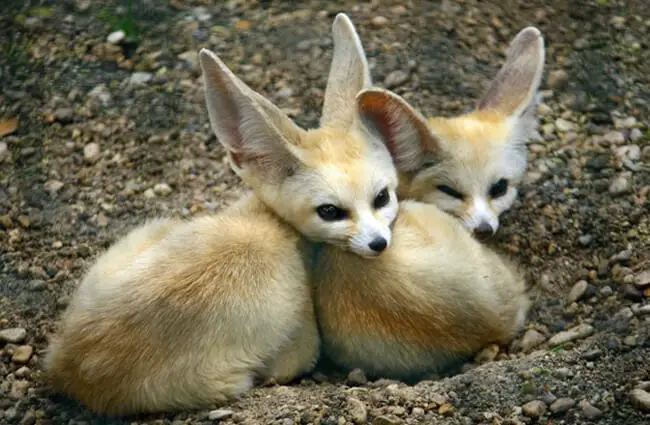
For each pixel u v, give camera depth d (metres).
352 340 9.54
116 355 8.85
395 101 10.39
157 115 13.32
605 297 10.56
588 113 13.10
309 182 9.70
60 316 10.75
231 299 8.91
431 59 13.91
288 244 9.58
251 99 9.65
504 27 14.45
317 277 9.73
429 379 9.77
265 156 9.90
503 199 11.20
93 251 11.64
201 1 14.95
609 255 11.15
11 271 11.38
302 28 14.45
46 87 13.70
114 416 9.07
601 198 11.84
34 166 12.73
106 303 9.02
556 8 14.76
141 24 14.58
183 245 9.24
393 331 9.42
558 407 8.60
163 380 8.84
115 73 13.91
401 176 11.09
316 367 9.92
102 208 12.19
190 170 12.69
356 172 9.72
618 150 12.46
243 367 9.05
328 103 10.80
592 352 9.25
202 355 8.88
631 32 14.36
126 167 12.72
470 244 10.13
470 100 13.31
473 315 9.68
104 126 13.18
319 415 8.70
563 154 12.49
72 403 9.52
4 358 10.30
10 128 13.18
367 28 14.41
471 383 9.02
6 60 14.12
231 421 8.78
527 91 11.48
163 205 12.24
